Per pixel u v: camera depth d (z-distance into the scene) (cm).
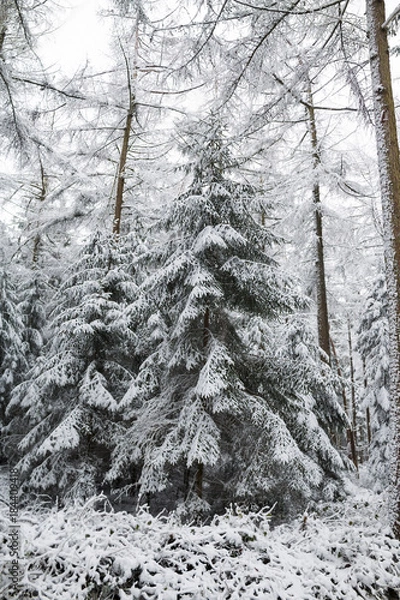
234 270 661
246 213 689
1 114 772
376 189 1123
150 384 759
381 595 371
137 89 1226
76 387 869
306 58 737
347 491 833
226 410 623
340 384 826
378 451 1396
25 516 371
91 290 918
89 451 859
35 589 291
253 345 857
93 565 314
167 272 641
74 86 1080
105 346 912
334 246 1261
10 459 1166
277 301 694
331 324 1975
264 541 390
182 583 319
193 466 668
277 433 609
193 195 688
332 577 369
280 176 1191
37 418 989
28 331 1516
